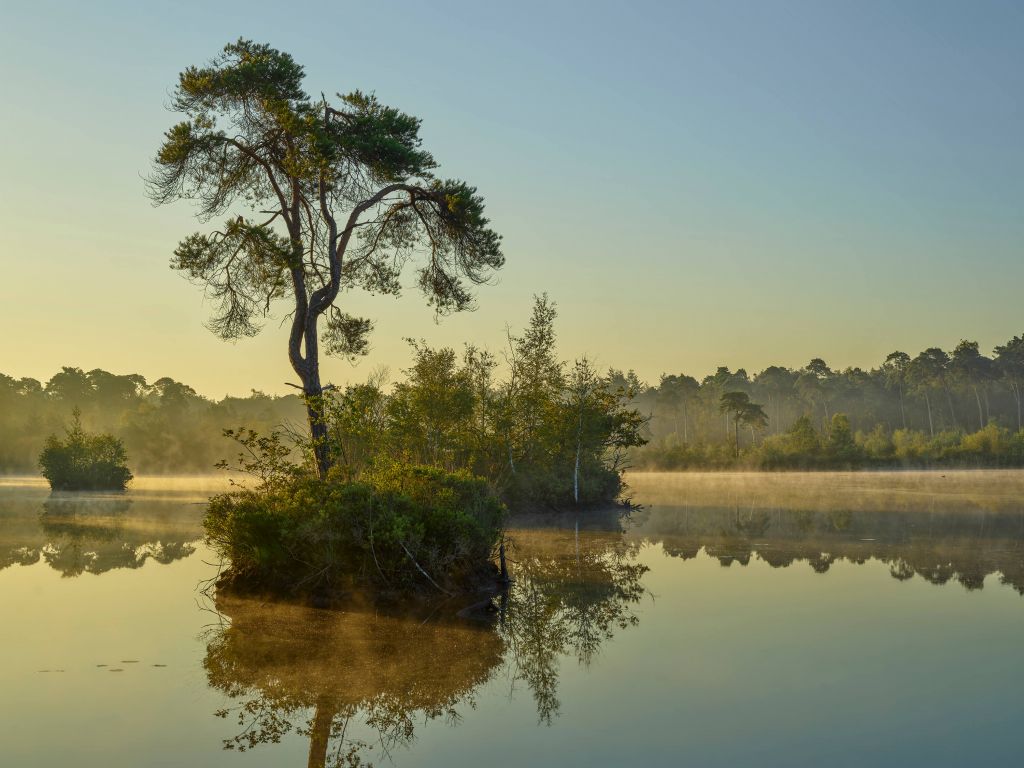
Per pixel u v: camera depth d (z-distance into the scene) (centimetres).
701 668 960
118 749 706
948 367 14325
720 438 13750
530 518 3225
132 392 15500
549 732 748
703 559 1923
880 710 796
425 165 2203
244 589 1477
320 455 1812
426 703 849
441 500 1572
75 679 921
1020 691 853
